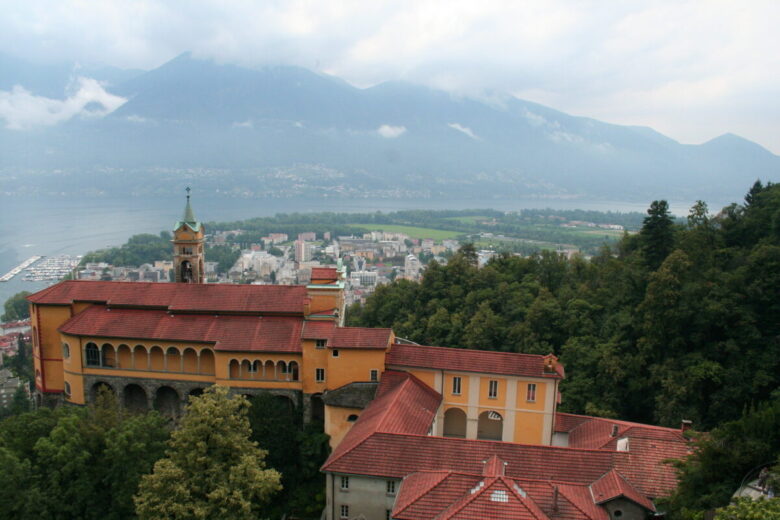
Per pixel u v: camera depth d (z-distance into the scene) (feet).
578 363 341.00
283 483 254.88
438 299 484.74
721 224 412.36
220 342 286.46
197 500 180.04
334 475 206.28
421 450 205.36
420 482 189.98
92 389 301.02
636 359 314.96
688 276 325.83
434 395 270.05
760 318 302.25
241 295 306.55
